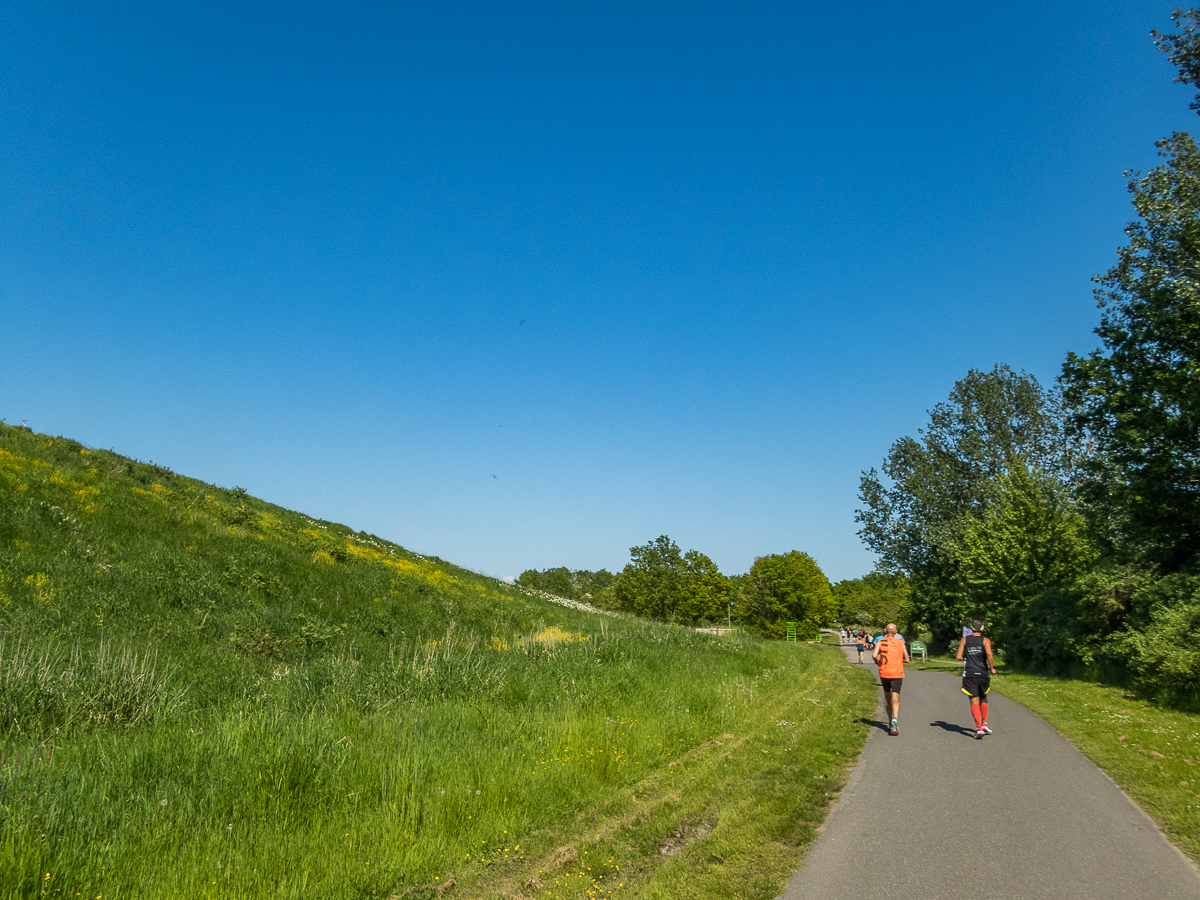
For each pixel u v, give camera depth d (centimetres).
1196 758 831
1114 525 2262
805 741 957
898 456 4812
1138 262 1917
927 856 532
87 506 1917
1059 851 541
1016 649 2494
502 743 809
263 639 1438
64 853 456
